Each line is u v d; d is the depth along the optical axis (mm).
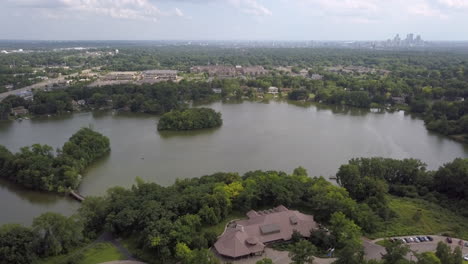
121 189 160500
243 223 141375
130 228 139500
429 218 151250
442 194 173625
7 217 161625
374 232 140125
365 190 166500
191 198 147875
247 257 123750
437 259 107875
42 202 176375
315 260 122375
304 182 169000
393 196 175875
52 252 126312
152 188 161375
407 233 139375
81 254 124688
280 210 148000
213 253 125125
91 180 199250
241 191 158000
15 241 120750
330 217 144125
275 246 130125
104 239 137875
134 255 127000
